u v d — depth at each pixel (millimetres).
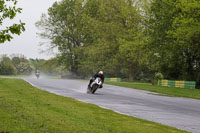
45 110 41656
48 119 33812
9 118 31906
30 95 65000
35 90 82562
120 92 98312
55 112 40688
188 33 132625
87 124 33250
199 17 138250
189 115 49656
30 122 30719
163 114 48781
